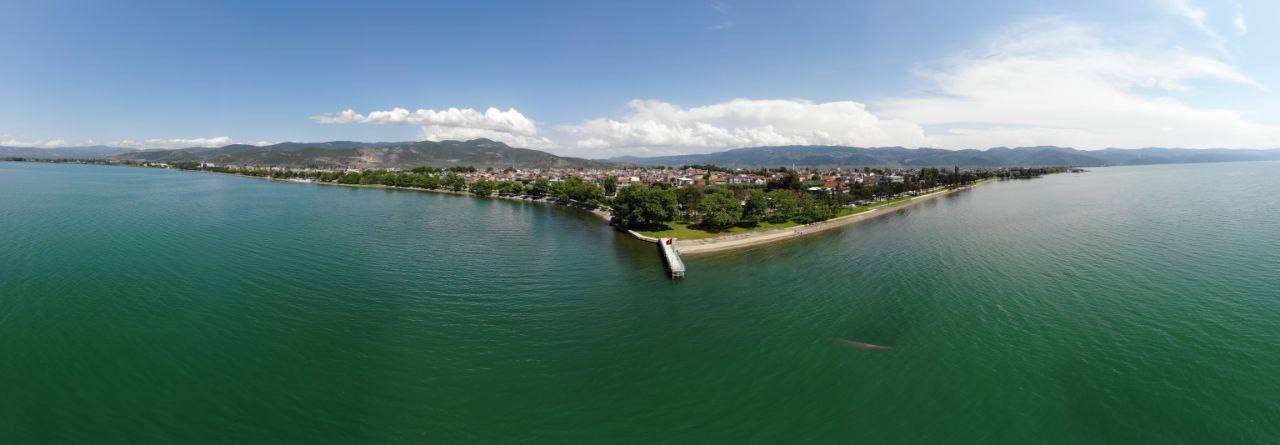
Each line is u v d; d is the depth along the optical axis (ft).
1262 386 152.87
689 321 208.95
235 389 150.41
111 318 195.72
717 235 400.67
